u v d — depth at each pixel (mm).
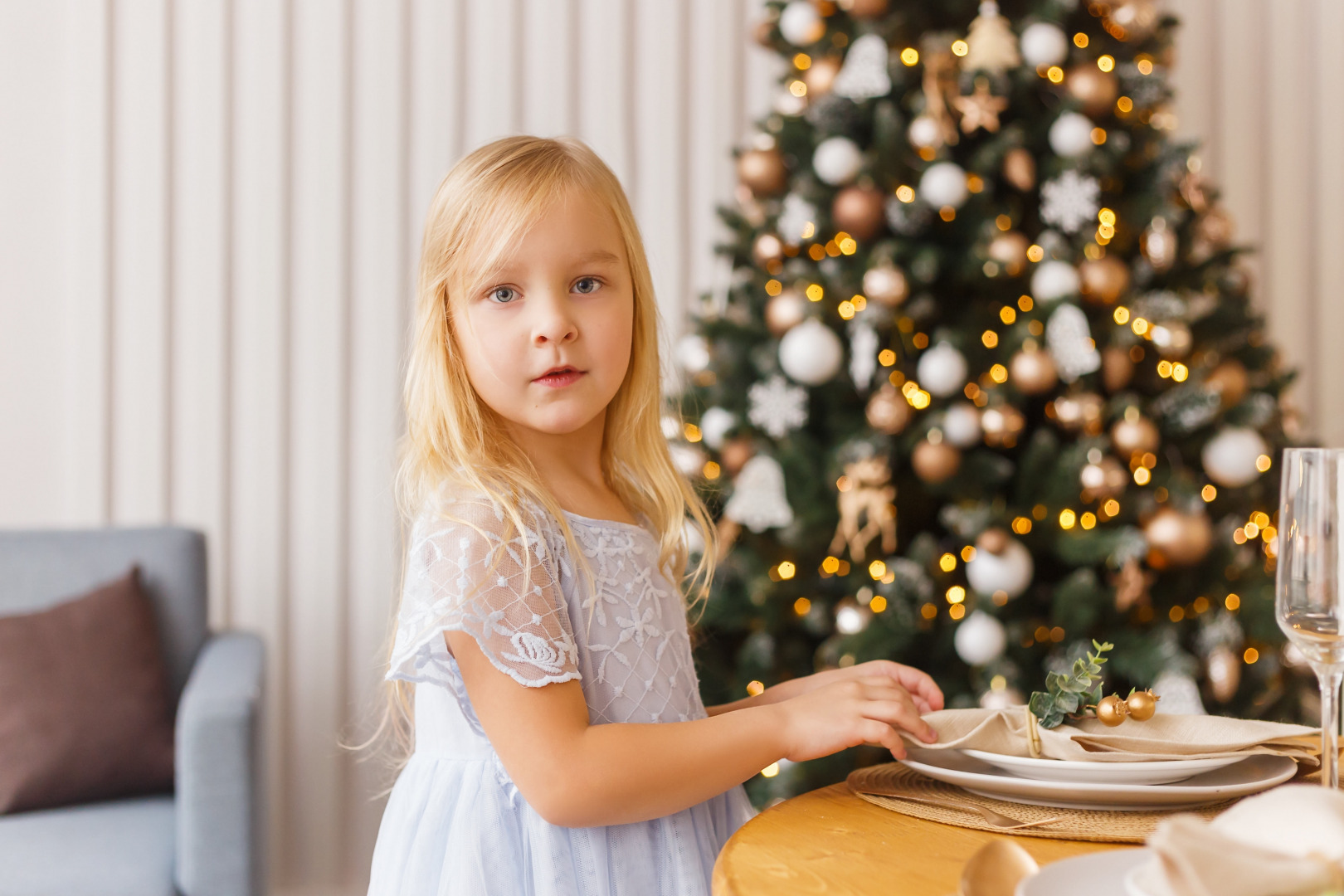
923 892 546
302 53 2289
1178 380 1825
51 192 2201
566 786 715
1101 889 475
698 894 796
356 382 2299
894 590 1715
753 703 941
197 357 2246
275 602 2264
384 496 2291
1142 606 1807
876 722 735
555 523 854
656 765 724
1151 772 656
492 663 748
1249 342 1923
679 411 1881
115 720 1657
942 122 1791
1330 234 2600
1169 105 1981
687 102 2441
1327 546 634
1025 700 1649
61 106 2203
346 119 2301
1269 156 2590
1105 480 1708
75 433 2201
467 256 862
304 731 2266
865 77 1771
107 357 2213
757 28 2045
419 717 896
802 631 1871
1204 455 1802
